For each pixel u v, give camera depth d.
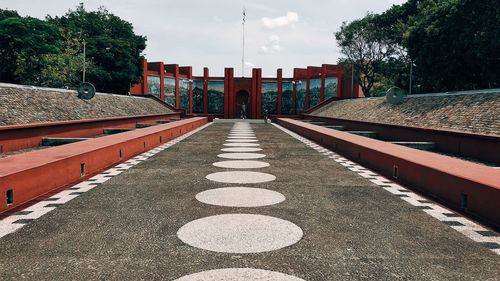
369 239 4.97
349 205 6.77
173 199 7.07
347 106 37.56
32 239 4.85
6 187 6.20
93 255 4.32
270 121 53.09
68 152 9.36
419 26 29.14
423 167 8.00
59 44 37.19
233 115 63.34
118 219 5.76
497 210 5.66
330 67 57.16
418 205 6.84
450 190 6.98
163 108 47.66
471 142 14.62
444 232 5.32
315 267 4.05
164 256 4.31
